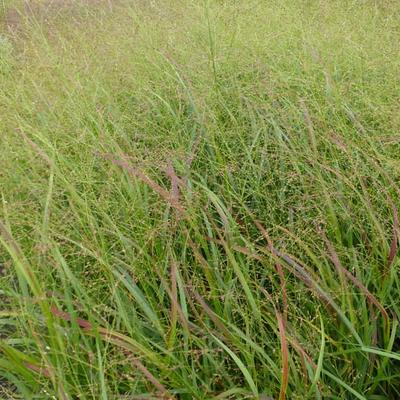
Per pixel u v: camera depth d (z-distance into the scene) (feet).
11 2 20.63
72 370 6.37
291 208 8.71
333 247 7.23
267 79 11.89
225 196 9.19
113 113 11.16
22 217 8.48
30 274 6.05
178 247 8.59
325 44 13.75
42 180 8.84
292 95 11.38
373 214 7.87
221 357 6.90
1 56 13.91
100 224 8.68
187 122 11.30
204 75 12.34
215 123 10.12
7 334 7.85
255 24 15.10
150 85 12.49
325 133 9.31
